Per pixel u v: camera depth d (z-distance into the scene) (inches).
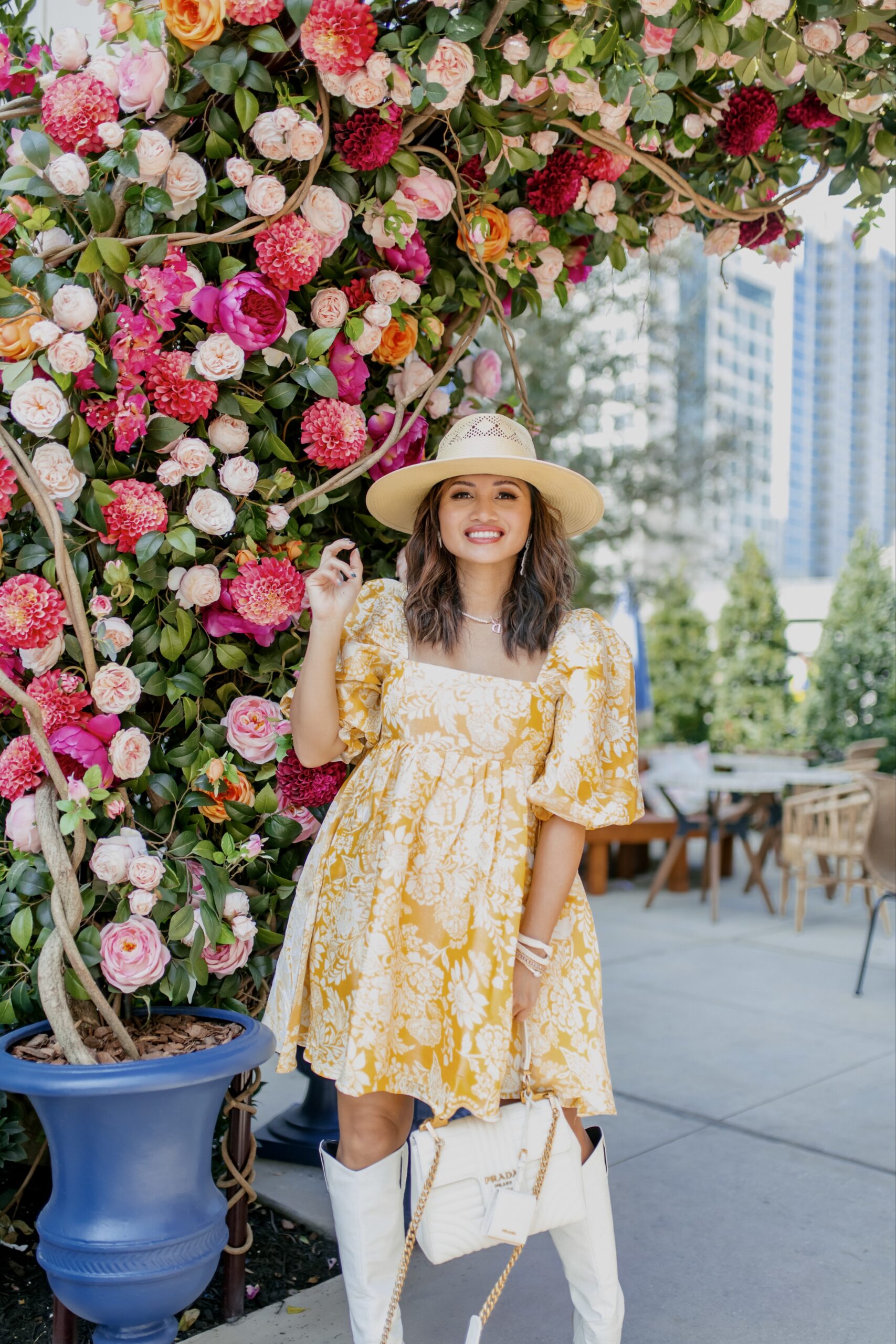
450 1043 65.7
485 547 72.1
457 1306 87.6
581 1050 69.3
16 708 77.9
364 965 65.0
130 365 71.7
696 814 267.1
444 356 102.3
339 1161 70.4
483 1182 65.0
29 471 71.2
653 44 78.4
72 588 72.5
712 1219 103.0
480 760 69.2
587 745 68.8
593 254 107.0
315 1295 87.7
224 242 75.2
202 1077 66.6
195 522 76.4
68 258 74.3
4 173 74.0
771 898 276.8
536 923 67.9
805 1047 155.2
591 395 422.0
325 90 75.4
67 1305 69.5
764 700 419.5
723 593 550.3
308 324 86.4
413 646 73.7
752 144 95.5
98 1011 79.6
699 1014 171.8
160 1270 67.0
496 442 72.8
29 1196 96.0
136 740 74.4
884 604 395.5
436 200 84.9
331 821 73.9
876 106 93.4
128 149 68.9
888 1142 121.4
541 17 75.1
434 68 72.7
